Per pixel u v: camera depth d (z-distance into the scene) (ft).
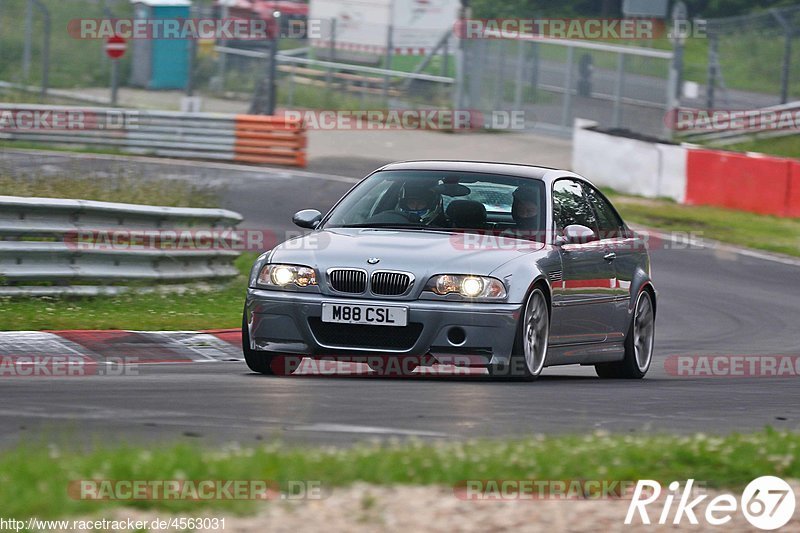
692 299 182.09
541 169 110.32
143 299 143.95
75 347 112.16
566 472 56.39
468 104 370.53
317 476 52.85
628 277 115.14
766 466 60.39
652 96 346.95
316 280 94.79
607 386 101.19
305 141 303.48
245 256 189.98
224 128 304.50
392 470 54.13
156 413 73.20
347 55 384.06
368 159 316.40
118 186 204.33
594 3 507.30
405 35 376.07
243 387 87.30
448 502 50.98
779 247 228.02
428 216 102.73
